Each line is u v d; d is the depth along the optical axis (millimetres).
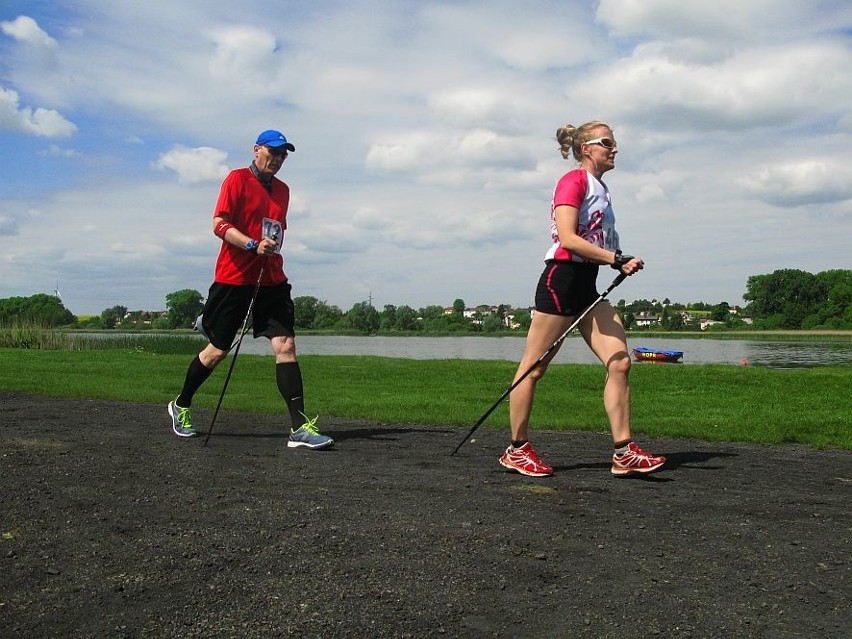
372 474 4934
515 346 60188
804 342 81438
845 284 136750
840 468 5461
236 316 6219
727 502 4301
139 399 9281
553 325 5000
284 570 3107
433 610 2746
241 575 3049
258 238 6180
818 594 2943
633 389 11234
